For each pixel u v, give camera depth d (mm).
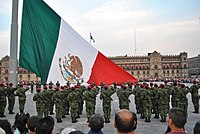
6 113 15148
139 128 10977
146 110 12742
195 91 15398
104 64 15844
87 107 12891
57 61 14930
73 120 12594
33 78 110000
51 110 15070
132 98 26312
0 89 13797
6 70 108312
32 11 14789
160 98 12836
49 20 15188
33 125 4164
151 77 124688
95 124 4082
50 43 15016
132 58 126562
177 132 3164
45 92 13125
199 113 15273
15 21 17172
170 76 124688
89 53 15609
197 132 3428
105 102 12820
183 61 124438
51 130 3570
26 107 18047
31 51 14555
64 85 14594
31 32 14711
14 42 16969
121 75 16000
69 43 15320
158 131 10336
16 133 4875
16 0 17266
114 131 10375
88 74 15430
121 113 3246
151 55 126188
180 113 3207
